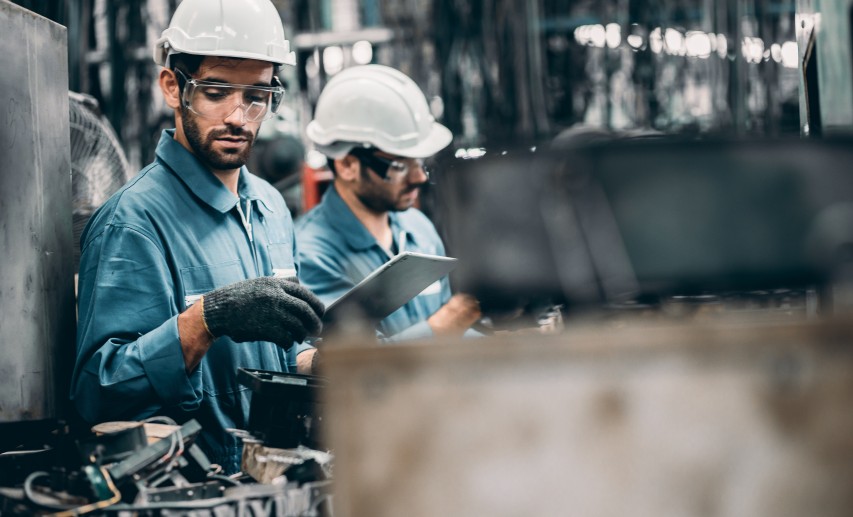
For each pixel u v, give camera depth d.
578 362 1.10
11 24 2.42
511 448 1.10
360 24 7.70
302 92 6.53
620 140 1.34
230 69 2.58
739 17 6.37
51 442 2.05
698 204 1.29
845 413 1.08
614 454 1.09
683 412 1.09
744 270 1.28
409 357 1.11
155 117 6.04
